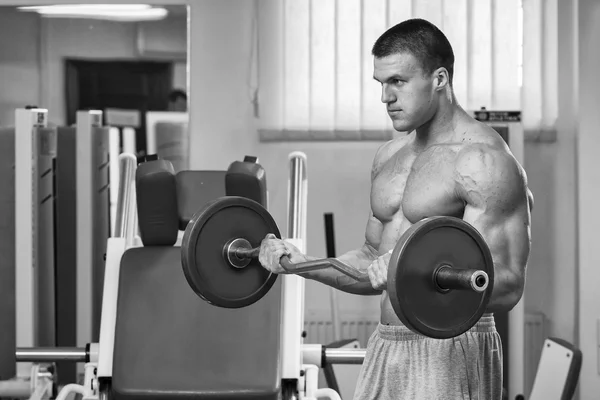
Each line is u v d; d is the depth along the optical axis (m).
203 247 2.39
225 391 3.71
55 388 4.41
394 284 2.05
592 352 6.20
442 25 6.18
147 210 3.93
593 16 6.20
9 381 4.28
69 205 5.59
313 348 3.98
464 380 2.57
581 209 6.23
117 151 5.77
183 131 6.46
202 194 4.27
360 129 6.27
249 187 3.73
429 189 2.63
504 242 2.50
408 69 2.60
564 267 6.30
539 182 6.29
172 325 3.84
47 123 5.92
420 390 2.60
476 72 6.19
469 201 2.54
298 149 6.41
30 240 5.08
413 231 2.06
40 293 5.50
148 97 6.48
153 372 3.76
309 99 6.30
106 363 3.87
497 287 2.45
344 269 2.24
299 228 4.16
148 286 3.91
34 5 6.46
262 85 6.35
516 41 6.22
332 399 3.84
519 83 6.23
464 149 2.58
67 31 6.47
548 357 4.58
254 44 6.40
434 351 2.60
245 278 2.46
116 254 4.06
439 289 2.10
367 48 6.24
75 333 5.66
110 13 6.48
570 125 6.27
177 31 6.46
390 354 2.68
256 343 3.80
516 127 5.52
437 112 2.67
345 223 6.43
